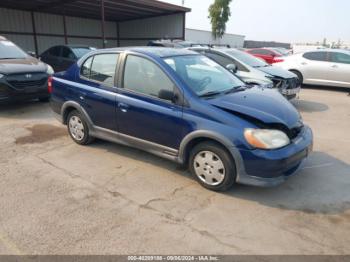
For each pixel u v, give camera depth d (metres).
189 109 3.36
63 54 12.05
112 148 4.73
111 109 4.11
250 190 3.46
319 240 2.63
